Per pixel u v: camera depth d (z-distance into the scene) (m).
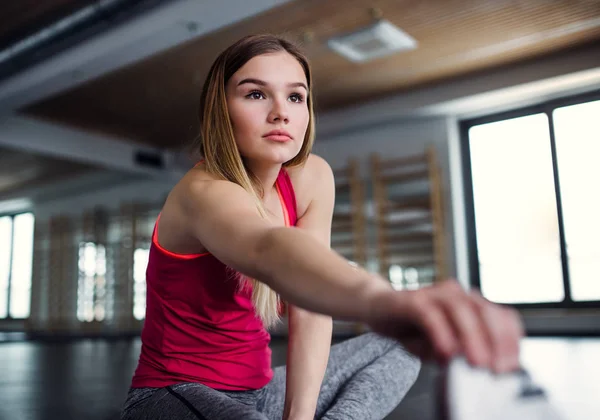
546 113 6.48
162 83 6.37
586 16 5.10
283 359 4.09
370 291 0.35
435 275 6.70
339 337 6.58
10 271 11.96
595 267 5.98
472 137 6.96
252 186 0.81
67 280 10.48
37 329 10.80
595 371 3.00
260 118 0.77
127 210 9.80
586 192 6.15
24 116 7.48
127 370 3.91
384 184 7.12
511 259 6.49
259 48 0.77
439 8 4.89
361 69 6.15
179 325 0.83
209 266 0.78
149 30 4.70
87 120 7.67
